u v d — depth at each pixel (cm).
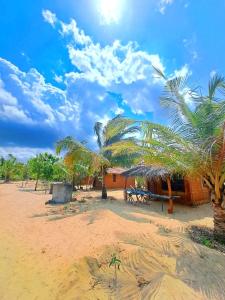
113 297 384
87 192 2269
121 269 470
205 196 1609
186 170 823
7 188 2727
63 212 1115
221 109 692
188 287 423
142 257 520
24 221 917
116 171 2744
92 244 617
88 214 1037
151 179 1666
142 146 873
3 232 754
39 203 1438
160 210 1308
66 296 390
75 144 1524
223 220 755
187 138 774
